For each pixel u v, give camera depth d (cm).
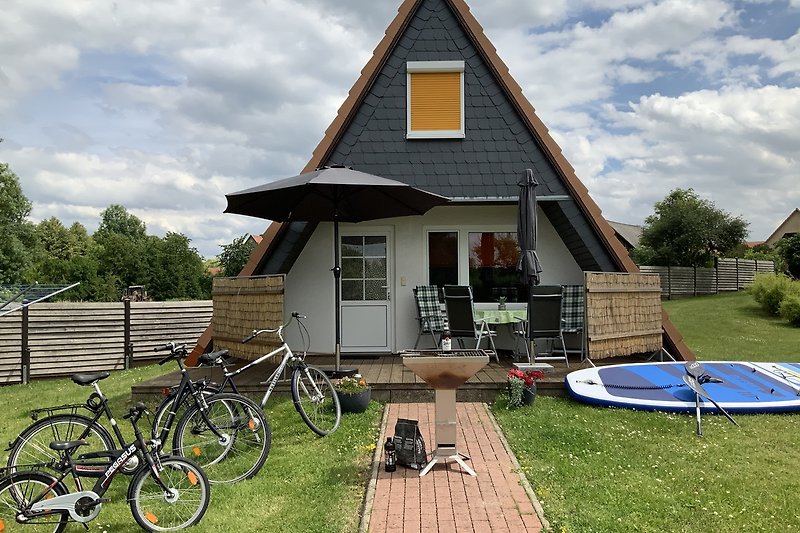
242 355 889
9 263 3544
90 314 1288
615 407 704
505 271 1045
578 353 980
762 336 1628
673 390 732
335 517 429
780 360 1180
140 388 788
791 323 1855
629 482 481
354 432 639
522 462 531
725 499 448
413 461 515
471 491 463
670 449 562
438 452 513
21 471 420
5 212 3931
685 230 3136
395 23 984
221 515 441
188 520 428
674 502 442
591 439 590
